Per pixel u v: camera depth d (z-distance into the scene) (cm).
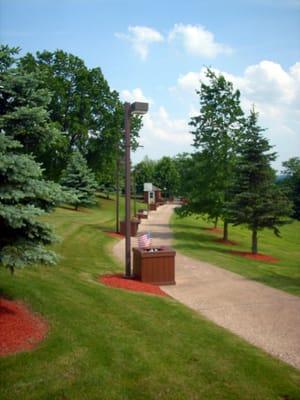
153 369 559
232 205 2103
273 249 2642
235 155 2453
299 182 6388
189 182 2602
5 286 866
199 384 525
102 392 485
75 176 4072
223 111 2494
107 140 4728
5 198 611
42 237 674
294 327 816
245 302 1009
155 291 1091
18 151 703
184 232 2839
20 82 636
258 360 621
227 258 1797
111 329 703
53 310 758
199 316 864
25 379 499
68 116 4306
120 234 2391
